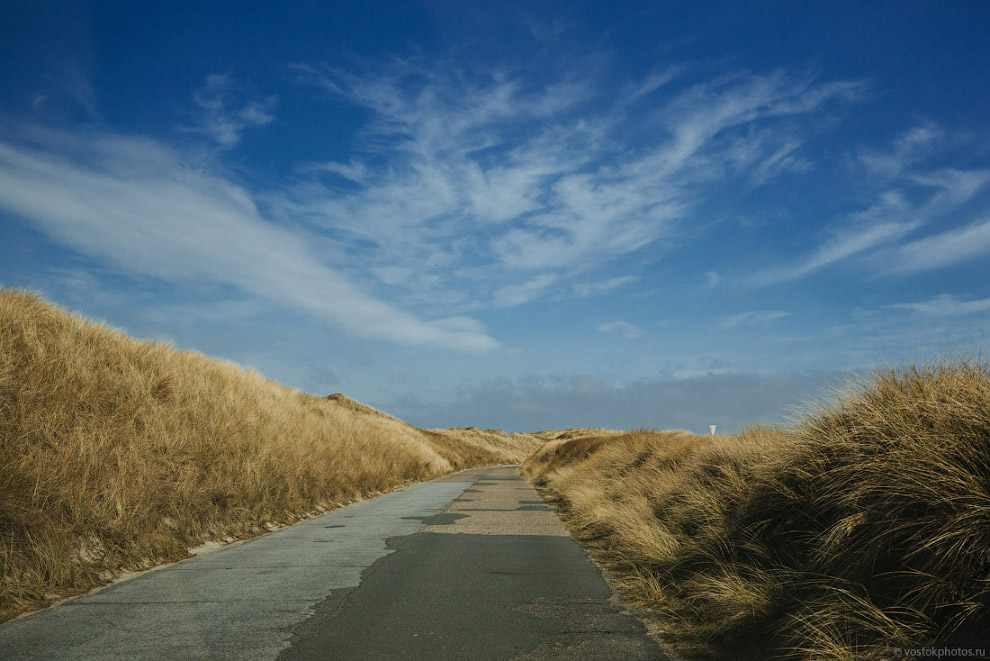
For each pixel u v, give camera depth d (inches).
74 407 415.8
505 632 208.1
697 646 194.1
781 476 268.7
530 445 4731.8
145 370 562.9
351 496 730.2
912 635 147.7
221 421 567.2
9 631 206.8
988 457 175.9
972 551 151.4
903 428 207.9
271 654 184.5
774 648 174.7
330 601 249.1
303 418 855.7
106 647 190.4
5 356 420.8
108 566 299.7
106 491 341.7
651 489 460.1
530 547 388.8
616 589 274.2
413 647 191.9
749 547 249.3
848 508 211.2
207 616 226.2
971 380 209.9
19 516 283.0
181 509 390.9
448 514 579.2
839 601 171.6
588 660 181.8
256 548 383.9
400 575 301.0
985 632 132.4
